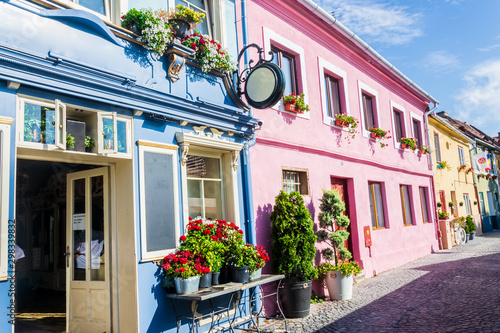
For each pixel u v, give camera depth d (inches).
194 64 224.5
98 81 169.0
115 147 170.9
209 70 232.1
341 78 409.4
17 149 150.6
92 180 207.0
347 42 411.5
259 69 240.2
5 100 142.7
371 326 227.8
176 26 213.6
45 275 373.4
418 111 629.0
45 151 158.4
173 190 203.3
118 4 197.5
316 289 311.4
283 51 336.5
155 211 192.2
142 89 189.3
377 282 364.8
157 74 201.8
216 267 205.0
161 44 198.5
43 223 379.6
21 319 250.7
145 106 190.7
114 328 186.2
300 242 266.7
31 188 370.0
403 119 563.8
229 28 269.4
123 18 194.7
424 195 619.8
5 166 139.6
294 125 322.3
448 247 634.2
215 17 263.4
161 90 202.1
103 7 196.4
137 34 191.6
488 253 539.2
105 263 193.8
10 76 141.6
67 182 217.6
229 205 246.8
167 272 186.9
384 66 483.2
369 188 446.0
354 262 314.7
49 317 256.1
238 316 233.3
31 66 146.9
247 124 255.6
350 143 403.5
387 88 520.7
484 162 928.9
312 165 337.1
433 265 454.0
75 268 208.2
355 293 323.0
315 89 358.6
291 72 342.3
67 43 162.4
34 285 380.5
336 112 402.3
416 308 263.0
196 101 218.5
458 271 399.5
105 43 177.9
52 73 153.4
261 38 304.5
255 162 277.7
